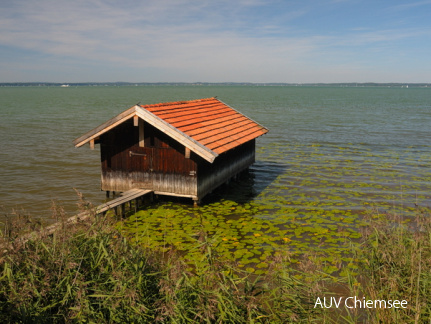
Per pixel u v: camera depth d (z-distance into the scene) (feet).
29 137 112.47
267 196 56.29
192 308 19.51
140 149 51.34
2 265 20.44
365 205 51.67
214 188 55.21
